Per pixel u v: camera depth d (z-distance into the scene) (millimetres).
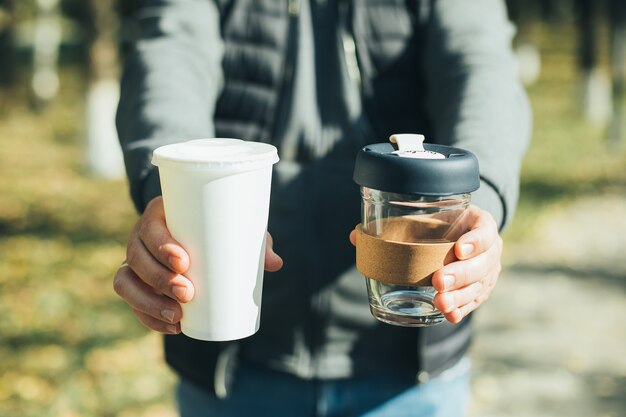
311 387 2061
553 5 41969
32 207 11750
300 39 2033
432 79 1975
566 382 5855
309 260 2021
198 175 1285
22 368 5863
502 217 1625
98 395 5410
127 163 1720
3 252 9391
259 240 1374
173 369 2125
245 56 2055
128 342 6434
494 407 5430
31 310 7254
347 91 2035
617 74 16000
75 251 9523
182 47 1963
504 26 2066
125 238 10188
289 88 2039
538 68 33125
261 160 1312
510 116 1798
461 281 1318
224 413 2127
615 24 16016
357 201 2021
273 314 2047
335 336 2045
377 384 2068
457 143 1696
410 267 1331
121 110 1917
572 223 10773
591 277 8453
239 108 2061
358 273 2023
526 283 8219
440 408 2096
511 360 6227
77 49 30547
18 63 25969
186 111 1817
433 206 1325
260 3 2055
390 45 2031
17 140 17703
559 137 17750
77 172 14164
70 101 24031
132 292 1414
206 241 1328
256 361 2076
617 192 12641
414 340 2043
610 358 6289
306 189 2023
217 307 1368
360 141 2033
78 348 6289
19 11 24672
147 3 2102
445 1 2018
